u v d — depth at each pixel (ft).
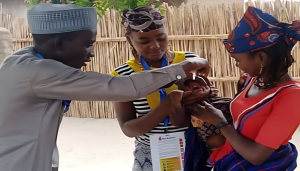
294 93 3.89
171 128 5.50
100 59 17.20
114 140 14.29
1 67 3.99
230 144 4.64
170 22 15.07
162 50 5.27
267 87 4.29
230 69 15.17
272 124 3.92
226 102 5.02
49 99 4.03
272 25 4.04
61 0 4.13
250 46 4.20
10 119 3.84
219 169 4.74
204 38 14.93
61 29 3.89
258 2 14.71
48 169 4.02
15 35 18.47
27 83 3.78
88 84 3.79
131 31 5.12
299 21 3.93
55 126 4.10
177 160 5.17
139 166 5.88
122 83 3.89
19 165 3.84
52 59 4.10
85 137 14.83
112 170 11.25
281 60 4.09
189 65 4.46
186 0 21.66
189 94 4.74
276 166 4.21
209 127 4.96
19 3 24.81
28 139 3.89
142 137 5.69
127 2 4.93
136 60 5.49
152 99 5.36
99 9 4.73
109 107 17.87
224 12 14.79
